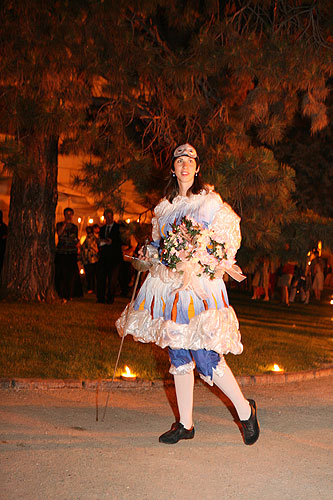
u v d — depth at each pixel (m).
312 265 20.23
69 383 6.68
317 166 25.56
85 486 3.94
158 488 3.96
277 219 10.66
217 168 10.50
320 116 11.53
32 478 4.04
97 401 6.14
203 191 4.85
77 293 14.09
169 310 4.65
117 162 11.66
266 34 11.59
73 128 10.30
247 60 10.66
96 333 9.72
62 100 10.38
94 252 15.94
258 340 10.28
